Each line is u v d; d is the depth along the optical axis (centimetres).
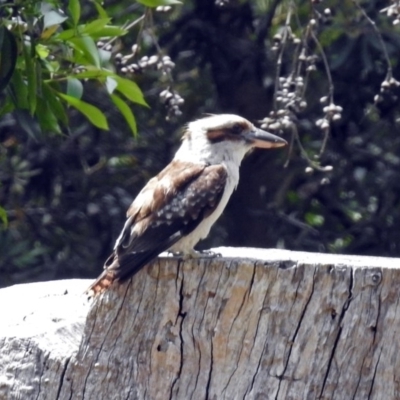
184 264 831
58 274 1938
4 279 1884
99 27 1020
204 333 830
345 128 1950
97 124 1079
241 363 829
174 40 1884
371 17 1667
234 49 1903
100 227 1998
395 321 829
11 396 856
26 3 998
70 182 1997
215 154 985
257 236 1977
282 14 1778
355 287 823
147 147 1973
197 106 1959
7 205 1938
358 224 2005
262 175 1953
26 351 862
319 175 1952
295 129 1249
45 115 1064
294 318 823
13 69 981
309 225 2009
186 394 833
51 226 1964
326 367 827
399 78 1877
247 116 1939
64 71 1077
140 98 1064
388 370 833
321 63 1812
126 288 841
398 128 1944
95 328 843
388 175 1969
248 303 825
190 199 928
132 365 838
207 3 1888
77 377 843
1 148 1903
